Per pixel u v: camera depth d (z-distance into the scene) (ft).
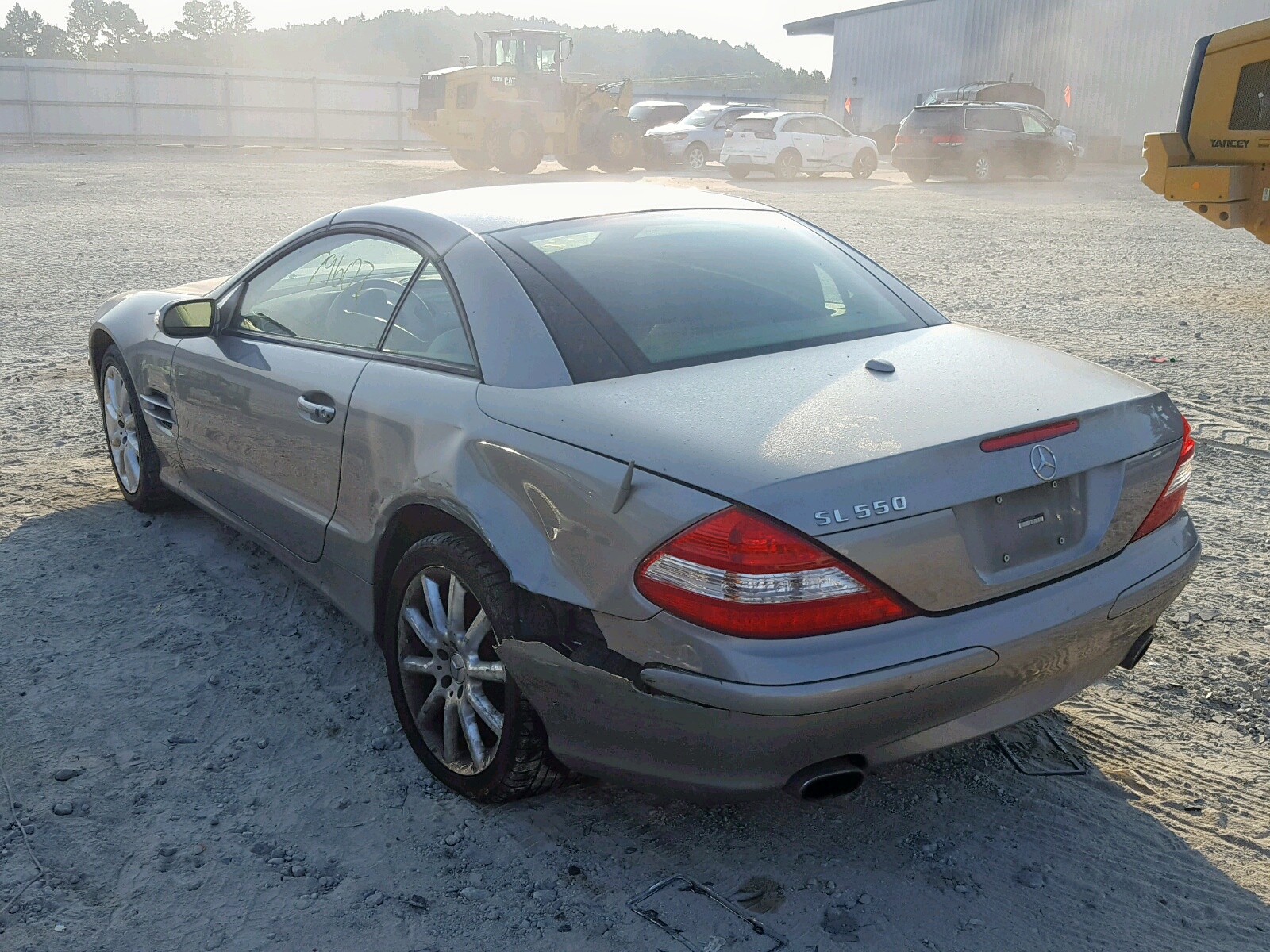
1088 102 123.13
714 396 8.20
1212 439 19.21
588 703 7.92
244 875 8.44
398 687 9.97
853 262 11.15
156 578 13.70
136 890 8.23
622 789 9.59
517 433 8.45
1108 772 9.79
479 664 8.95
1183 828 9.00
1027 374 8.91
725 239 10.82
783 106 164.14
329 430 10.47
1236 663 11.62
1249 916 8.00
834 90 157.69
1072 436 8.02
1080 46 122.83
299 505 11.32
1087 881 8.38
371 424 9.86
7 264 39.34
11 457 18.33
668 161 99.25
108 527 15.31
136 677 11.34
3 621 12.41
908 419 7.80
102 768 9.76
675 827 9.05
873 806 9.32
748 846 8.80
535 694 8.27
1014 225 55.88
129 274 37.45
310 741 10.33
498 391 8.84
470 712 9.18
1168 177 31.37
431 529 9.76
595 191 11.94
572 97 89.15
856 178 93.04
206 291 15.02
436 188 73.87
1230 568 13.97
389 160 110.93
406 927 7.91
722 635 7.11
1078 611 7.90
